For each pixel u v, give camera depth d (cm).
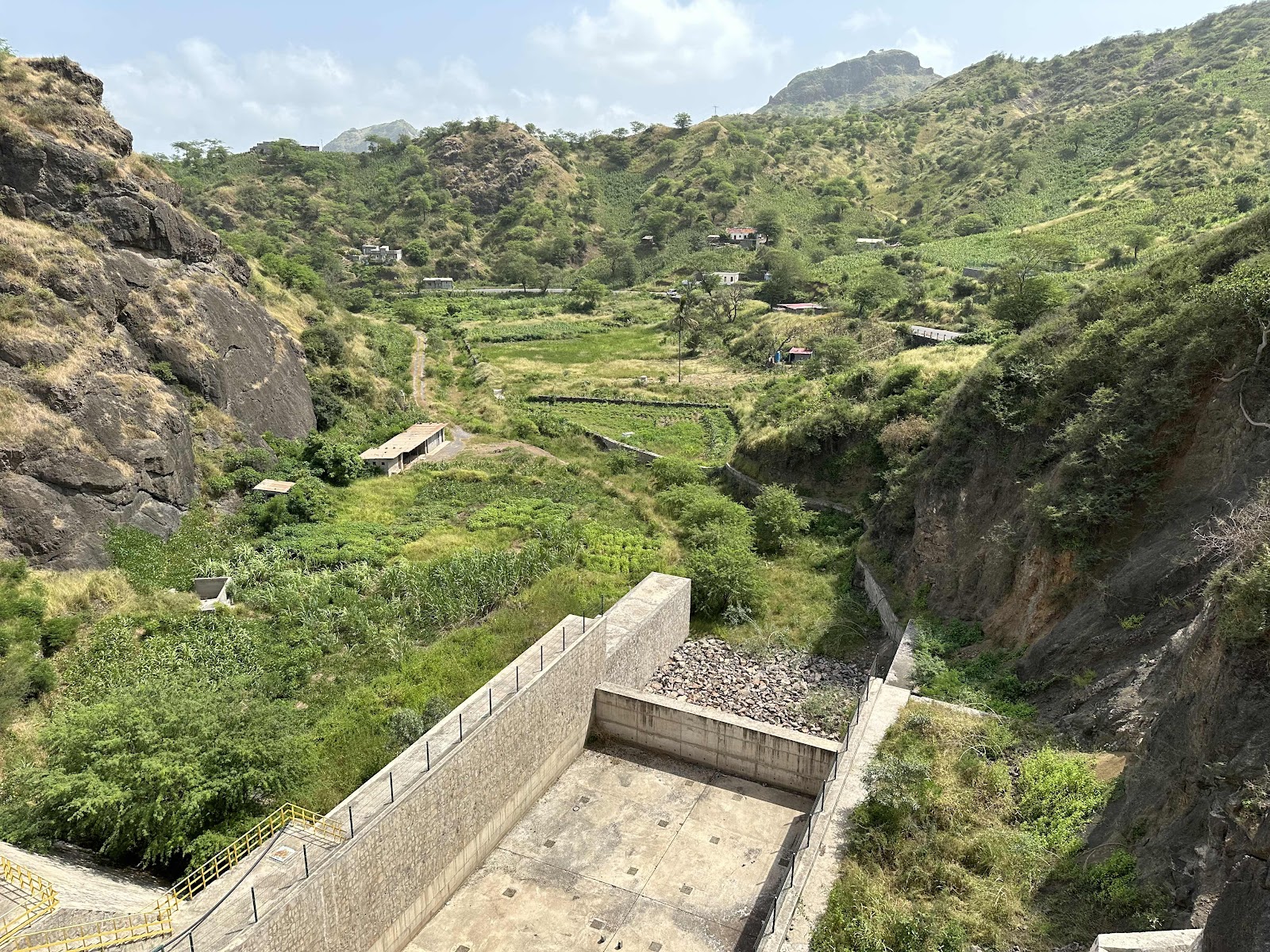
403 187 18525
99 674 2716
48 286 3956
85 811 1731
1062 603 2356
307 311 6981
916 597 3069
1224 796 1297
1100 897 1434
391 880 1800
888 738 2109
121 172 4662
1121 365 2664
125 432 3881
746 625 3334
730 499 4700
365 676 2839
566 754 2531
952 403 3469
